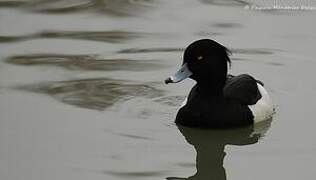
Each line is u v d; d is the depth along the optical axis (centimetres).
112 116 1369
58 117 1361
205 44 1329
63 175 1173
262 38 1678
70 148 1255
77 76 1520
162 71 1538
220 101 1348
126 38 1684
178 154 1250
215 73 1332
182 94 1454
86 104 1411
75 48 1641
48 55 1605
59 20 1786
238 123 1348
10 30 1728
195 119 1338
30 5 1872
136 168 1196
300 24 1753
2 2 1886
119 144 1271
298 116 1374
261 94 1402
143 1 1902
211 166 1227
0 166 1202
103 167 1198
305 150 1259
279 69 1547
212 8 1858
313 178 1165
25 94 1448
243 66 1560
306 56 1592
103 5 1873
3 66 1565
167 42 1658
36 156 1231
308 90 1460
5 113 1373
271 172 1192
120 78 1512
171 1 1906
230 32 1711
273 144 1291
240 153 1270
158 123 1348
